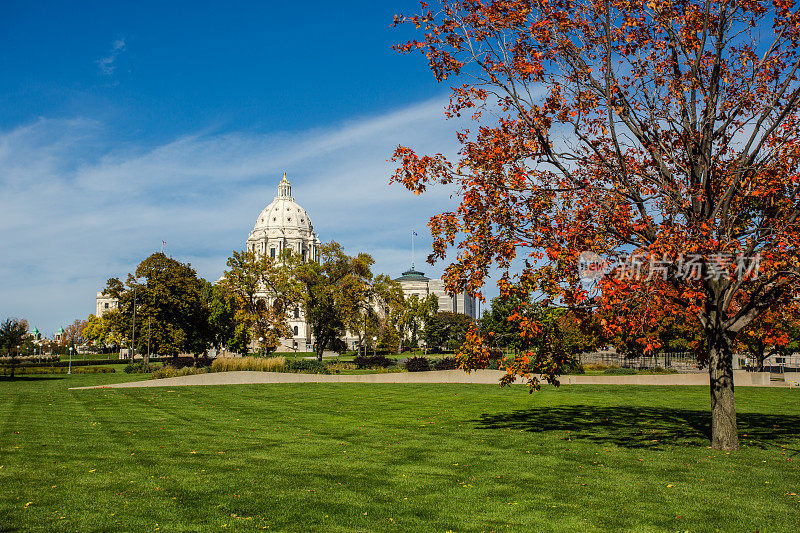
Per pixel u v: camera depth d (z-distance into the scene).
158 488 12.11
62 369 60.50
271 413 24.97
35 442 17.03
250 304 69.69
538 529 9.84
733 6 16.47
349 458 15.20
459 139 17.97
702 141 16.81
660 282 15.71
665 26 16.75
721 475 13.35
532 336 16.95
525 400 30.69
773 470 13.83
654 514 10.61
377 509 10.81
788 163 16.86
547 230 16.17
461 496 11.67
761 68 17.19
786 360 67.12
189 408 26.73
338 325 68.19
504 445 17.05
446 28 17.66
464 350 17.97
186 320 77.38
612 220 16.59
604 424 21.31
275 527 9.83
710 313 16.88
